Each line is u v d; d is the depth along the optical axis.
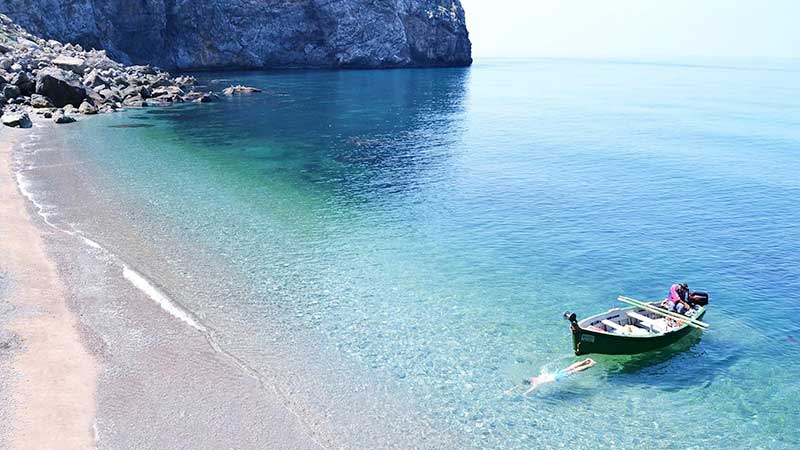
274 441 19.03
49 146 59.62
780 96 147.75
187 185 48.66
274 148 65.81
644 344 25.25
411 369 23.52
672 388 23.09
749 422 21.14
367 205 45.12
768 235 40.19
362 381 22.59
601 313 28.47
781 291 31.73
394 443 19.34
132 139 66.12
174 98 98.62
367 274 32.31
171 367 22.66
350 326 26.62
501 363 24.17
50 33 122.25
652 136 80.38
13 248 32.72
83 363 22.38
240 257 33.88
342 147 67.75
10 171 49.16
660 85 186.88
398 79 160.00
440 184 52.12
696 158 65.56
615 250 37.03
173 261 32.81
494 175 55.94
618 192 50.56
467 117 95.62
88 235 35.94
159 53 154.75
